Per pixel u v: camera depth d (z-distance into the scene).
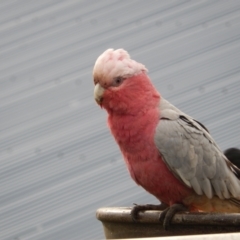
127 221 8.00
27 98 14.07
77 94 13.91
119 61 8.83
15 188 12.44
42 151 12.97
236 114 13.23
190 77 14.16
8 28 16.03
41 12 16.31
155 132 8.73
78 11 16.11
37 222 11.74
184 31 15.31
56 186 12.31
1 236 11.59
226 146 12.42
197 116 13.21
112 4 16.25
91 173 12.42
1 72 14.88
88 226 11.49
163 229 7.86
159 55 14.66
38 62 14.91
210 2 16.20
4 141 13.34
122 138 8.88
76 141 13.04
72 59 14.74
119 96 8.77
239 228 7.33
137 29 15.37
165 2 16.25
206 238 6.23
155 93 9.00
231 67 14.38
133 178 9.13
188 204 8.97
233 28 15.32
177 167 8.72
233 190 9.02
